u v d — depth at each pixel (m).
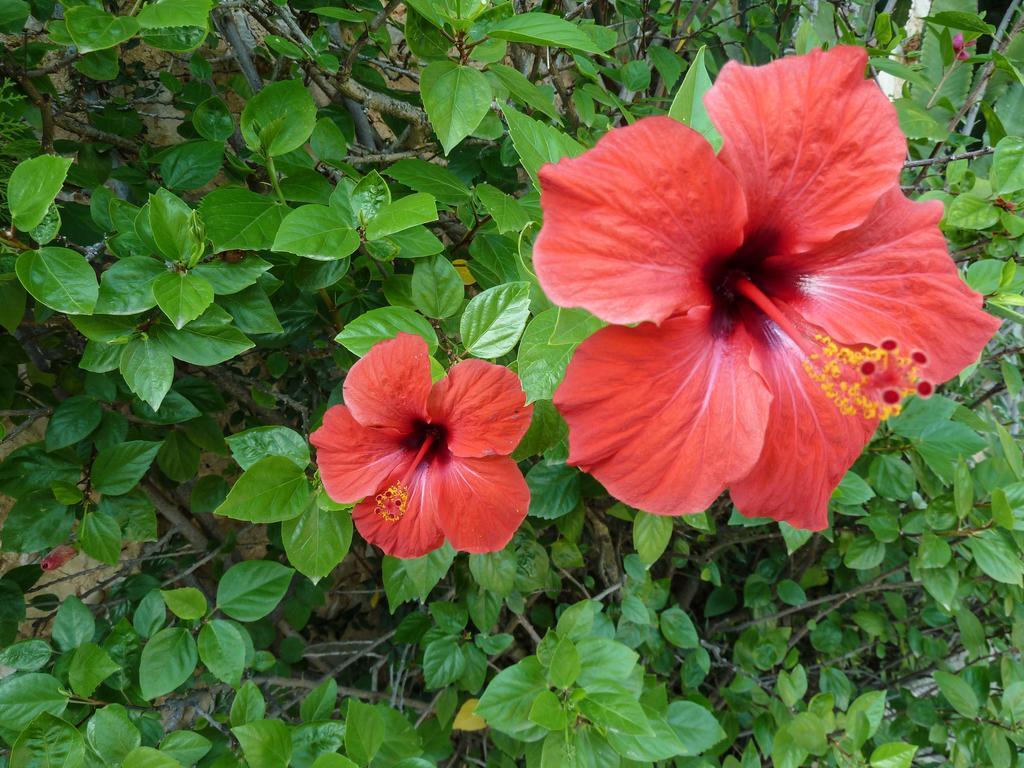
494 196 0.35
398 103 0.46
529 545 0.46
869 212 0.24
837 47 0.24
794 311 0.27
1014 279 0.40
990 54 0.44
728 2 0.71
